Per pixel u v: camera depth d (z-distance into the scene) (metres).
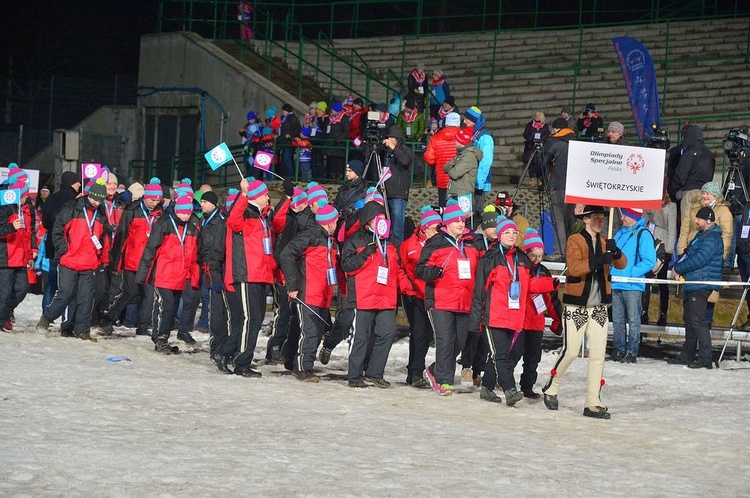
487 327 12.35
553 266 18.58
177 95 36.19
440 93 28.05
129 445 8.73
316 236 13.38
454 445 9.47
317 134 28.12
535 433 10.46
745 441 10.52
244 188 13.10
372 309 13.26
